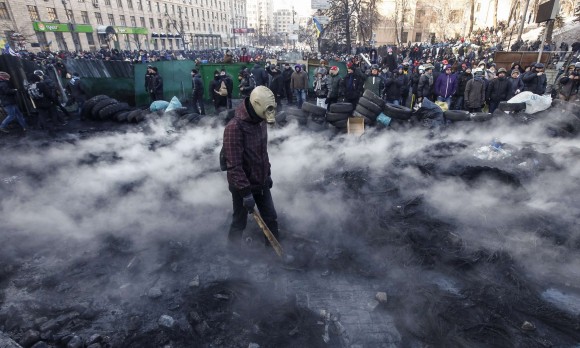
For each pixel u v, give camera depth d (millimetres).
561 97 9391
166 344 2340
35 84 8211
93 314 2590
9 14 34938
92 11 45562
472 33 37406
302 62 14039
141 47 56125
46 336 2367
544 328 2447
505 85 8547
